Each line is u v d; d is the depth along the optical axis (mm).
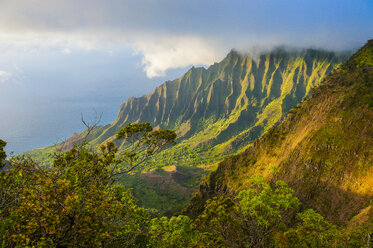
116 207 15102
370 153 71688
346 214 65562
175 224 29875
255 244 22078
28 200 11266
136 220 23891
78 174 15492
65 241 12156
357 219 49594
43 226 11312
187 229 29703
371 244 22062
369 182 65812
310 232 20969
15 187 12930
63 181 11703
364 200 63719
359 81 96938
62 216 11266
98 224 12797
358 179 69375
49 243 11109
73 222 11711
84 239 12500
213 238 22969
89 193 13336
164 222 30484
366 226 30406
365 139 76438
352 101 90688
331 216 68688
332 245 23094
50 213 10898
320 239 21328
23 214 10875
